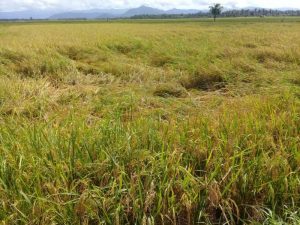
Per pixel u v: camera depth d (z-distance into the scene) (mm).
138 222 2426
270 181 2715
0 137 3256
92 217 2398
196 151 3105
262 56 9969
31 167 2732
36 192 2469
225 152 3068
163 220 2408
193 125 3795
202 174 2947
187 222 2523
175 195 2543
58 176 2609
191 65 8688
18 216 2363
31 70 8000
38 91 5930
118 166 2697
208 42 14172
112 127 3445
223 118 3955
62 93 5980
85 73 8430
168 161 2795
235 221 2639
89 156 2904
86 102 5535
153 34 19859
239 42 14203
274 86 6254
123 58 10578
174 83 7020
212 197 2574
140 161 2861
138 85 7012
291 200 2693
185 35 19125
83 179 2611
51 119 3855
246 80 7035
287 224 2418
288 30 24297
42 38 15555
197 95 6551
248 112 4277
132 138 3193
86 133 3273
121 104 5352
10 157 2840
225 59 9500
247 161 2963
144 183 2699
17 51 9844
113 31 24500
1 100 5363
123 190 2498
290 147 3295
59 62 8508
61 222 2357
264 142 3336
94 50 11695
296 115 4070
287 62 9172
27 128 3449
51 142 3049
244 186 2705
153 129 3475
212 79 7348
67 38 15766
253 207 2596
